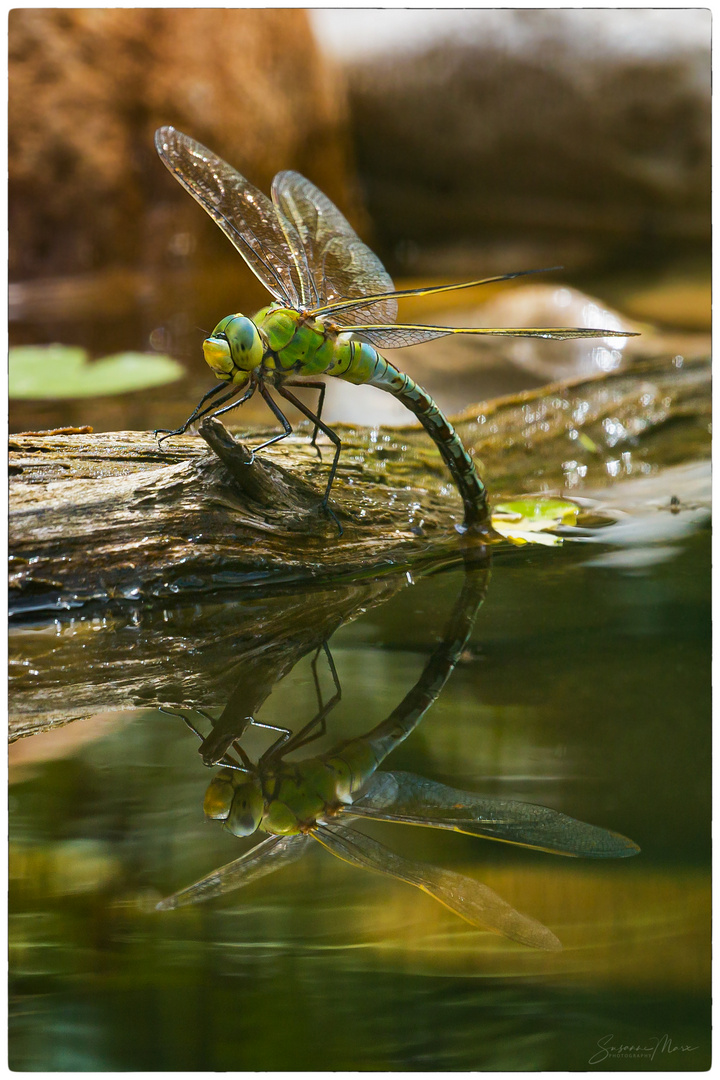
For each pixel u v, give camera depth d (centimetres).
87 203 89
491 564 68
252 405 77
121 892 61
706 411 74
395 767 62
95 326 82
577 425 73
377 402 78
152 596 67
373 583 68
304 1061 59
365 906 61
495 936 61
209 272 96
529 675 64
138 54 92
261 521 67
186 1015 60
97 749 63
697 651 65
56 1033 60
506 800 62
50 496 67
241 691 64
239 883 61
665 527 70
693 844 61
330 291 68
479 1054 59
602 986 60
